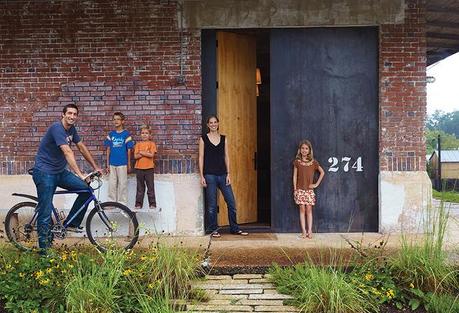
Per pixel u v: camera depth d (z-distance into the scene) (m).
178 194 8.48
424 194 8.41
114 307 5.33
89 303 5.23
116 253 6.01
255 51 9.47
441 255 6.00
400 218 8.46
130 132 8.54
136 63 8.53
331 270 5.91
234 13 8.50
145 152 8.21
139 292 5.54
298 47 8.67
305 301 5.54
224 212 9.07
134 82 8.53
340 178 8.68
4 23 8.59
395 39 8.46
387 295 5.61
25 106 8.59
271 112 8.70
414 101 8.46
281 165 8.70
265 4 8.51
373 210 8.65
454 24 10.20
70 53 8.55
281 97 8.69
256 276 6.28
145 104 8.53
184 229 8.47
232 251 7.16
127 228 8.29
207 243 7.79
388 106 8.48
